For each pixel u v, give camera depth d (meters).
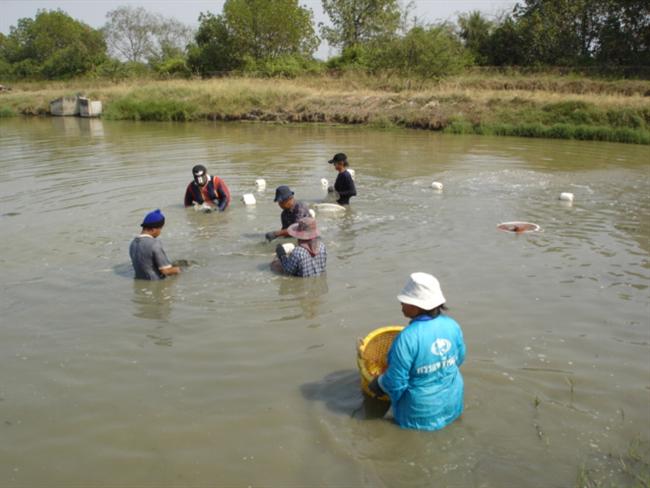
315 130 26.47
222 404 4.62
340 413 4.49
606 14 39.75
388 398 4.60
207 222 9.90
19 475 3.83
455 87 32.34
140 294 6.80
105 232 9.27
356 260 7.93
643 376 4.95
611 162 16.73
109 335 5.79
